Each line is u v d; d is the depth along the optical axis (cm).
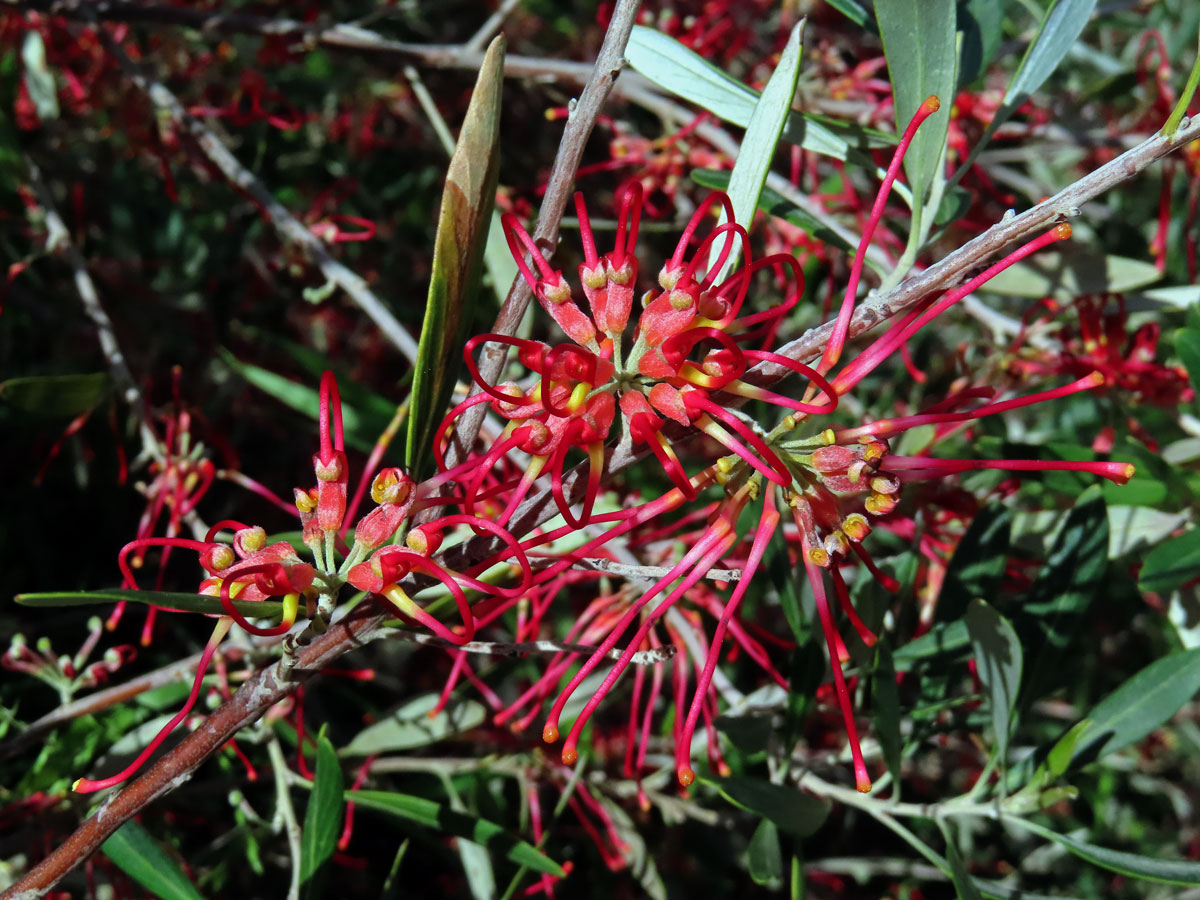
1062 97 26
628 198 10
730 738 16
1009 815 15
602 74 11
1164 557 16
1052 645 16
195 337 30
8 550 27
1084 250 21
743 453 9
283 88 31
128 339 29
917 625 21
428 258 33
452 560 10
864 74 24
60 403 19
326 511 10
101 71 27
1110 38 34
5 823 18
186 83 31
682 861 27
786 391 26
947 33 13
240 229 31
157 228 30
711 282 11
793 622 16
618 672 10
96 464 28
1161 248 24
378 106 33
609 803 21
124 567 10
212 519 29
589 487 10
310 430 29
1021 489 20
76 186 27
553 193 11
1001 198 25
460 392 17
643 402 10
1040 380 22
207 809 23
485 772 22
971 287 10
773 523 10
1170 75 26
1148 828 33
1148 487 18
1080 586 16
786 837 21
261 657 17
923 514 19
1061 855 31
